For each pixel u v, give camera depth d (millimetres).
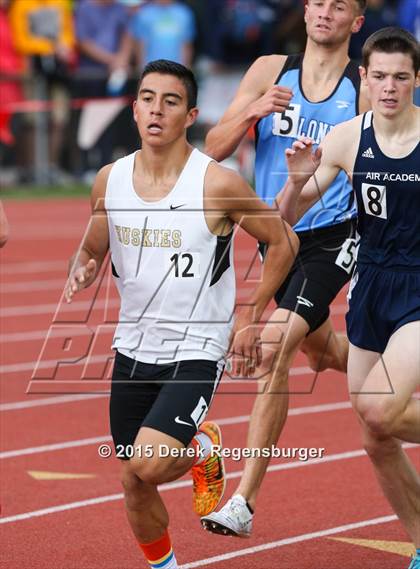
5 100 51500
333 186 17031
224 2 54375
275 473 18812
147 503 13359
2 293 34000
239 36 53750
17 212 49875
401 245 13891
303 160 14109
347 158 14148
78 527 16328
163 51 51594
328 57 17266
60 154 54625
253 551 15617
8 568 14867
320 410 22453
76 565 15008
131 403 13555
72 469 18766
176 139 13125
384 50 13398
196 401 13031
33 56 51375
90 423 21266
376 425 13477
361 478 18594
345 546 15805
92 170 55062
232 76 54062
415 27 45969
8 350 26797
